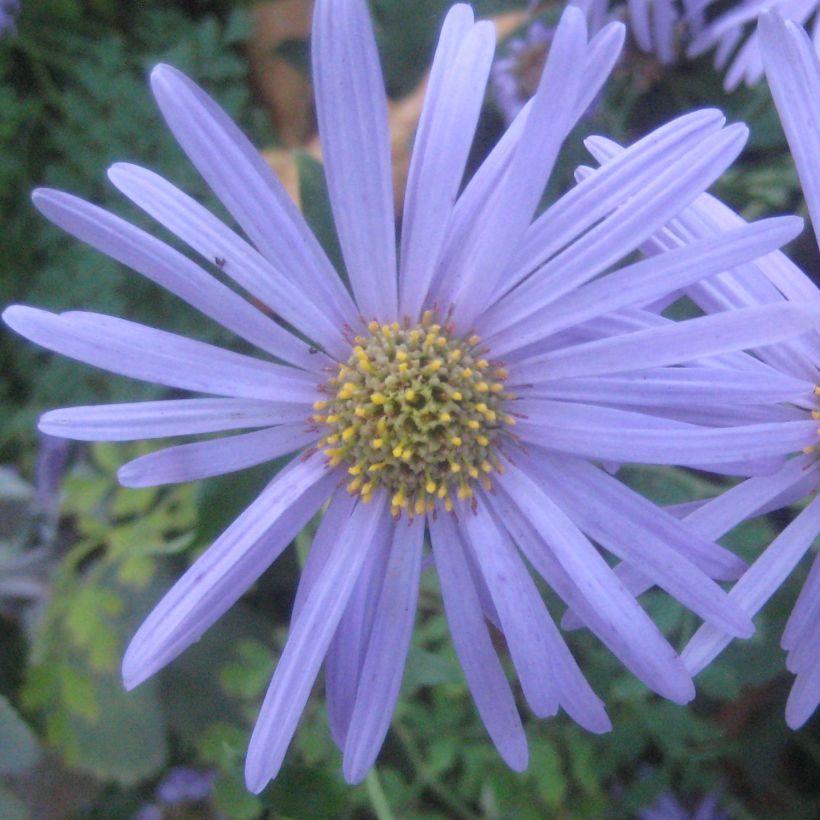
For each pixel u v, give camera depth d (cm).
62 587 10
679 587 6
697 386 6
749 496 6
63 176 11
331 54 6
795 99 6
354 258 6
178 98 6
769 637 8
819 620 7
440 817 9
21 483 11
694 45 10
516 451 6
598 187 6
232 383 6
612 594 6
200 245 6
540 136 6
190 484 10
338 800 8
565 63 5
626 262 9
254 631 10
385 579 7
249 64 12
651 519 6
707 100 11
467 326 6
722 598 6
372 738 6
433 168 6
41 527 11
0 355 12
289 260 6
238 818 9
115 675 10
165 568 10
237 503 8
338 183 6
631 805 10
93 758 10
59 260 11
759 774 11
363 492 7
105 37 12
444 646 9
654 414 6
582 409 6
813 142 6
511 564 6
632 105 11
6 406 12
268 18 12
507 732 7
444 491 7
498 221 6
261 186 6
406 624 7
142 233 6
